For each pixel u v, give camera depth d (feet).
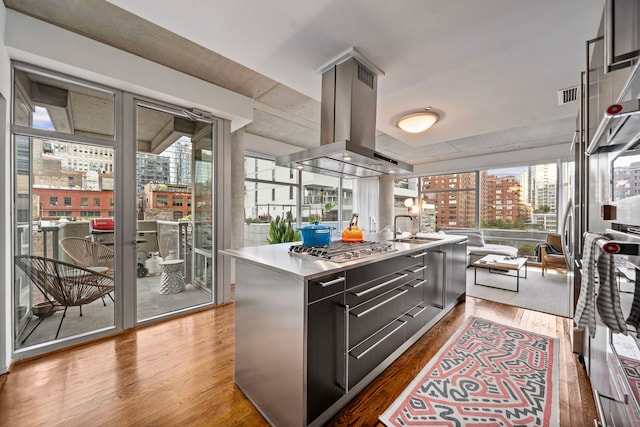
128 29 7.06
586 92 5.26
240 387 5.67
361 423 4.76
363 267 5.38
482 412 5.01
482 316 9.59
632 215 2.93
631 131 2.87
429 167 23.34
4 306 6.13
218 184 10.63
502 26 5.50
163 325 8.76
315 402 4.41
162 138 9.31
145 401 5.29
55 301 7.39
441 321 9.13
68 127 7.47
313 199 21.13
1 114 6.09
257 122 14.05
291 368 4.41
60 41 6.82
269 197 17.87
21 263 6.89
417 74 7.32
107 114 8.10
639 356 2.81
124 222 8.38
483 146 17.97
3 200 6.11
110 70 7.57
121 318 8.27
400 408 5.10
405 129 10.61
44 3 6.14
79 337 7.50
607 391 4.08
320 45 6.22
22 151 6.93
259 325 5.15
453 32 5.72
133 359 6.74
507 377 6.06
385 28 5.63
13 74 6.74
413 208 11.10
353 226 7.78
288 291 4.47
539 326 8.77
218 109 9.91
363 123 7.11
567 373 6.23
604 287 3.05
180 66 8.75
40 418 4.83
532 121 10.64
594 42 4.92
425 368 6.38
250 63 6.98
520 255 19.19
